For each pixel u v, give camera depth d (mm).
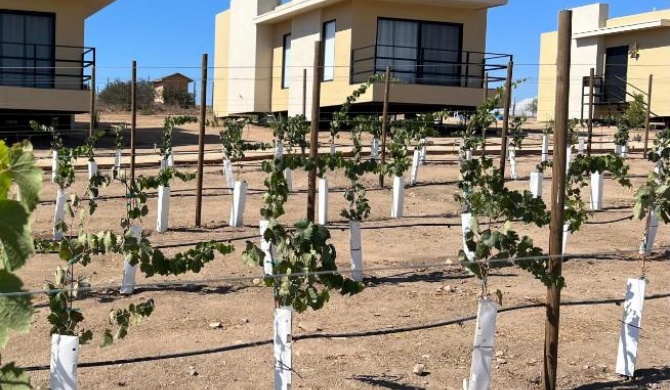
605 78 27375
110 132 19688
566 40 4273
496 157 16297
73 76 18641
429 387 4648
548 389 4551
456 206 11055
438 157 16328
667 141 10922
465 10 21359
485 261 4379
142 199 6805
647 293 6770
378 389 4598
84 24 19812
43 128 13398
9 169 2162
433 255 8094
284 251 4551
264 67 25797
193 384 4660
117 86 33875
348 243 8656
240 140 12234
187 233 9180
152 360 5031
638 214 6414
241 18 27062
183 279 7055
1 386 2441
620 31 25984
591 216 10148
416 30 21016
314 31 22344
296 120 12812
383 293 6660
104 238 4969
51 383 3689
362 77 20547
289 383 4129
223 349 5211
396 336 5562
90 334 4312
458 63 19906
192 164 15250
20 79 19297
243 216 10141
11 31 19078
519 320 5980
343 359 5105
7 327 2205
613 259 8078
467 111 19625
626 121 17547
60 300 4164
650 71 25422
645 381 4844
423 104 20094
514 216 4844
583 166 8914
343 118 13430
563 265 7785
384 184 12891
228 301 6398
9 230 2135
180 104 34188
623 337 4895
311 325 5773
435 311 6152
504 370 4953
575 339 5570
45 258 8008
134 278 6664
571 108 28641
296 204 11094
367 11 20484
